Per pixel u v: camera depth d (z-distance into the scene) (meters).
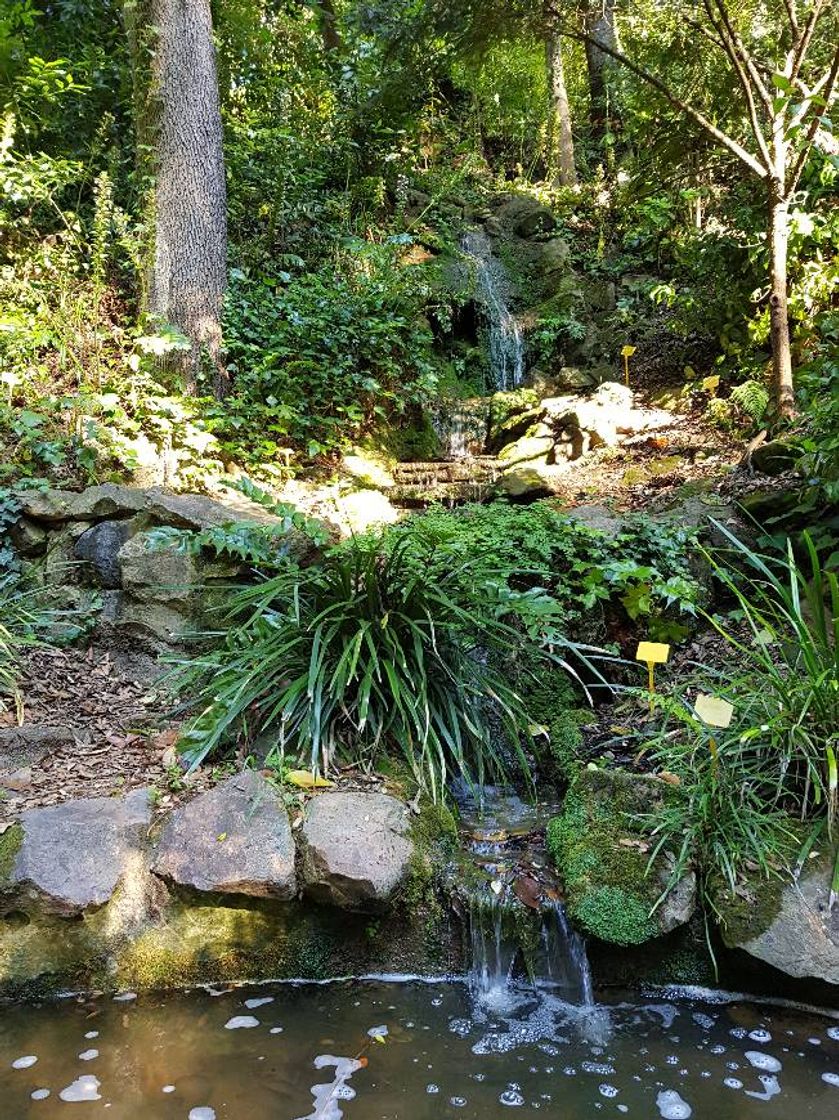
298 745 2.82
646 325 7.27
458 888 2.46
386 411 6.33
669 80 5.66
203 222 5.38
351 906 2.33
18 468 4.11
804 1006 2.22
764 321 5.35
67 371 4.80
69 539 3.83
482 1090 1.92
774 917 2.23
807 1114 1.83
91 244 5.66
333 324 5.98
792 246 5.04
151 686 3.33
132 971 2.34
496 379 7.57
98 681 3.43
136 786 2.70
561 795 3.07
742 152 4.68
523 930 2.38
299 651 3.09
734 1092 1.91
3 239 5.42
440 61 6.90
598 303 7.94
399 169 9.11
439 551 3.41
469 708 3.07
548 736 3.30
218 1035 2.13
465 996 2.33
